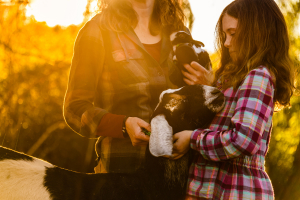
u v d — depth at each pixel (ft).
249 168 6.39
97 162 8.13
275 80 6.71
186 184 6.88
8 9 13.19
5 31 13.93
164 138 6.43
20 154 7.10
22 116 15.38
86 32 7.41
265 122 6.19
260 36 6.88
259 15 6.94
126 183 6.84
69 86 7.32
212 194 6.40
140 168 7.14
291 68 7.04
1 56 14.49
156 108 6.75
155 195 6.82
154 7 8.13
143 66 7.35
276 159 18.29
